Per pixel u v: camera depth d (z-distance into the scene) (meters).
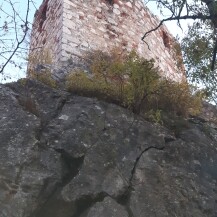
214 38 5.85
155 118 6.08
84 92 6.34
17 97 5.99
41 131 5.52
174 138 5.94
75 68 8.04
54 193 5.01
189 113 6.84
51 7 10.23
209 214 5.21
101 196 5.00
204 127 6.55
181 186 5.34
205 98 6.78
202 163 5.76
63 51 8.62
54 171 5.12
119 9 10.41
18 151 5.13
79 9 9.55
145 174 5.34
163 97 6.55
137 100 6.14
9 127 5.39
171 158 5.64
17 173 4.93
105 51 9.28
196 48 5.96
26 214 4.74
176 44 6.41
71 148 5.37
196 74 6.03
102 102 6.05
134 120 5.93
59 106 6.00
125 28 10.20
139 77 6.07
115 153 5.45
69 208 4.95
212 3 5.03
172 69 11.09
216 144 6.28
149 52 10.47
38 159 5.15
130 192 5.12
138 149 5.59
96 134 5.60
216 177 5.70
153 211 4.99
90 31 9.41
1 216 4.60
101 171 5.21
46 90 6.25
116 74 6.34
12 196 4.77
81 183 5.04
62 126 5.63
